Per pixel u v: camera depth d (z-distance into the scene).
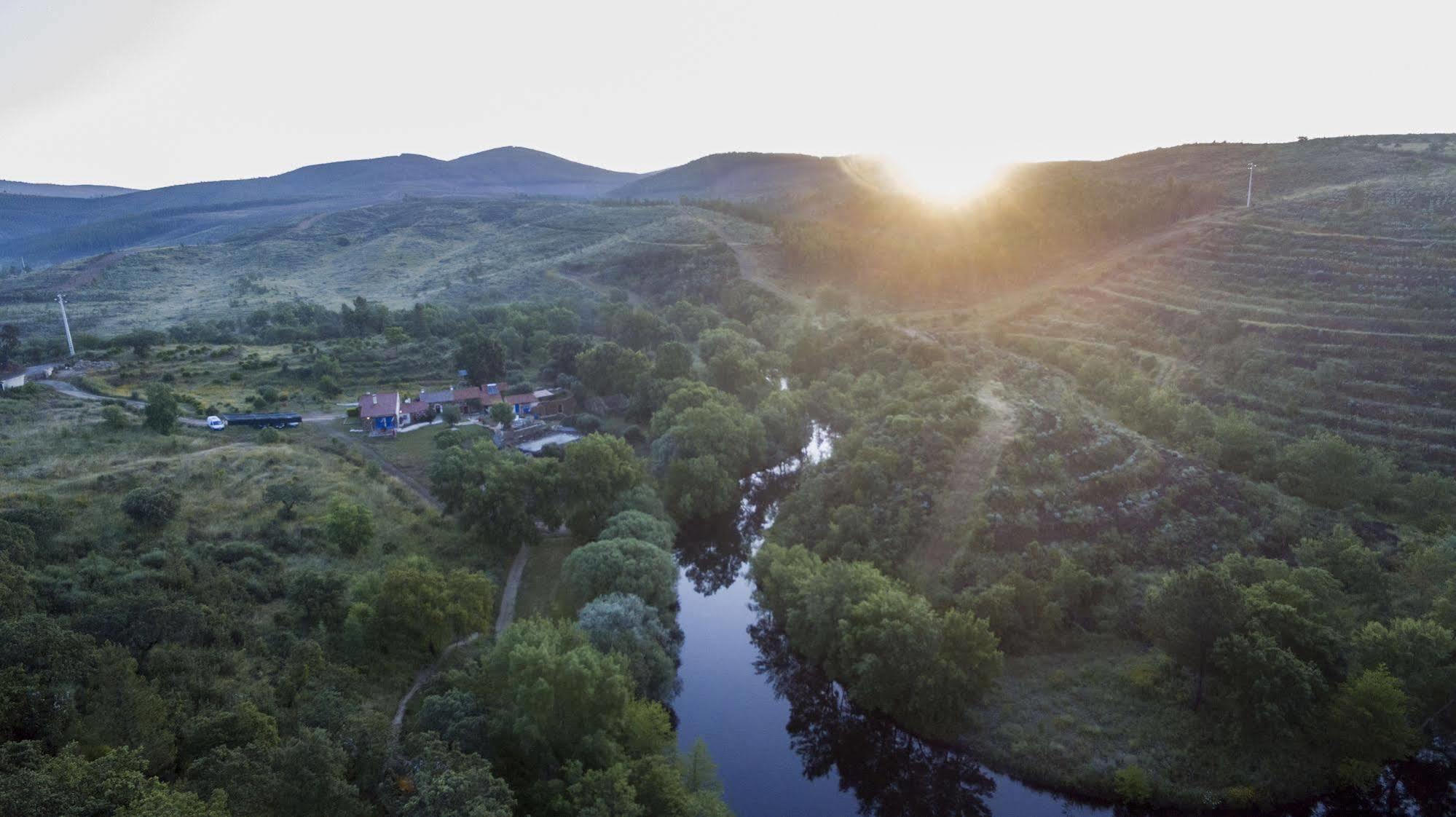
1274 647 63.56
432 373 170.50
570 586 83.25
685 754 62.66
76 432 105.25
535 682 56.72
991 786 66.94
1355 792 62.16
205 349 175.62
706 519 118.38
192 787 39.91
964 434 106.06
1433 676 64.94
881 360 157.38
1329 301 134.75
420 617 69.94
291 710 54.16
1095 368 137.12
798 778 70.75
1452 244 135.12
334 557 84.31
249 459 102.81
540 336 197.12
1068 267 192.38
